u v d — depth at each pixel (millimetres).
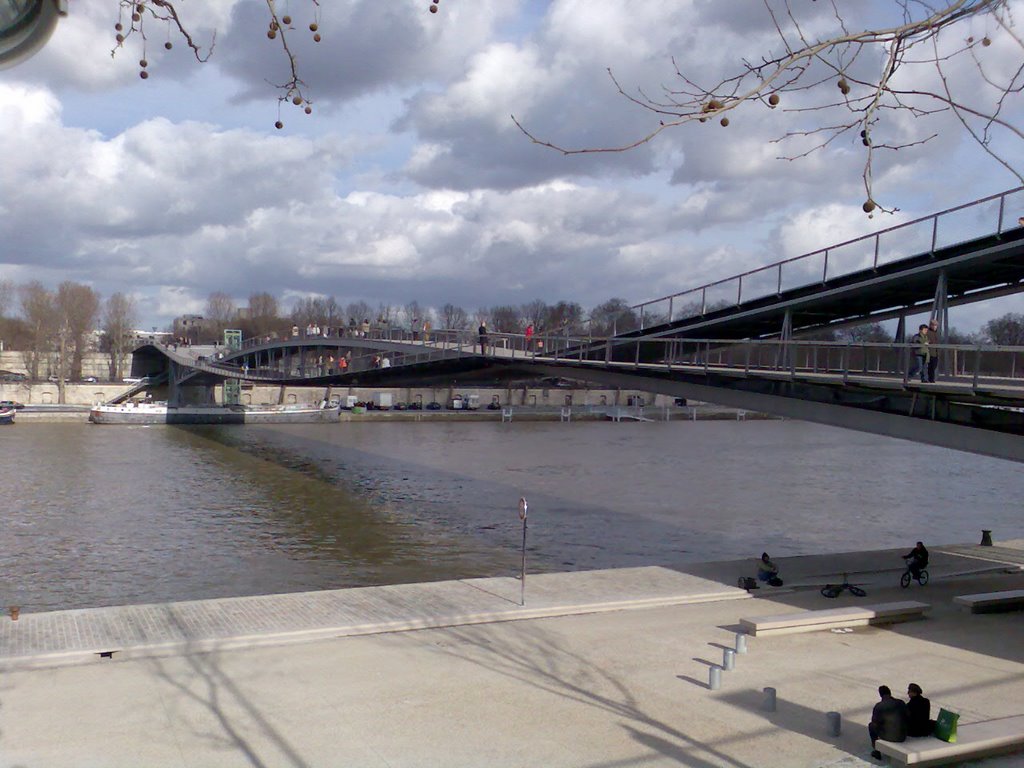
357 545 41125
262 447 86188
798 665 20641
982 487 64500
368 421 123188
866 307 35688
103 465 69750
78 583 33656
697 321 39562
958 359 25938
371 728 16359
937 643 22734
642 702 17969
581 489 59438
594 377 37094
